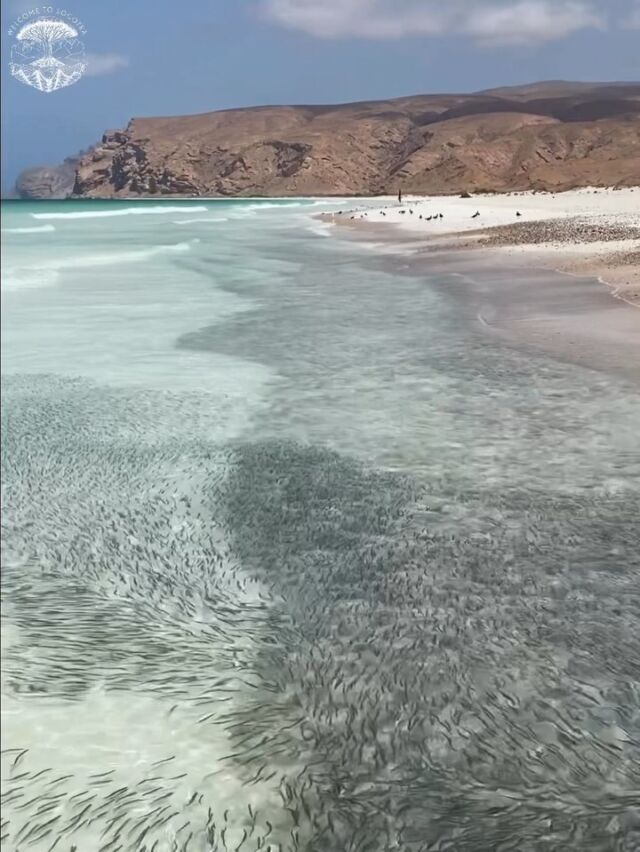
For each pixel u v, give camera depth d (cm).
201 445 855
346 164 17138
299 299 1845
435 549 616
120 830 360
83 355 1273
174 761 400
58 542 638
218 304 1789
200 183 19562
